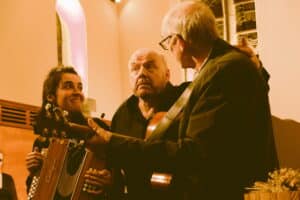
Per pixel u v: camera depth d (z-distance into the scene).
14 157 6.61
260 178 2.61
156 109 3.68
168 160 2.65
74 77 3.40
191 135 2.56
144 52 3.71
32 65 7.18
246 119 2.59
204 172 2.56
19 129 6.75
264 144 2.65
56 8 8.31
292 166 3.30
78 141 2.92
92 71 8.52
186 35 2.79
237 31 7.59
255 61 3.19
